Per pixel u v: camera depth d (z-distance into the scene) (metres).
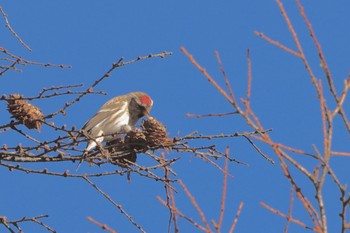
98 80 11.85
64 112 11.90
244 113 7.55
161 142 13.09
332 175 7.29
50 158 12.52
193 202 7.80
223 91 7.57
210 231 7.73
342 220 7.27
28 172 12.33
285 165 7.40
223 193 7.77
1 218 12.11
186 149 12.97
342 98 7.50
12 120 12.63
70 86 11.79
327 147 7.34
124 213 11.63
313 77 7.41
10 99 11.95
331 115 7.45
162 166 12.30
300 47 7.46
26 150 12.23
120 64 11.83
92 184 12.32
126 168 13.27
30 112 12.59
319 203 7.23
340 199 7.27
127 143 13.09
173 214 8.15
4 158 12.33
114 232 8.09
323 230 7.16
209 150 12.67
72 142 12.16
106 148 13.13
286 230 7.46
